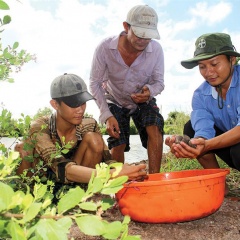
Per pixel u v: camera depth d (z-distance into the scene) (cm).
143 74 355
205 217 251
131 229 231
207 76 265
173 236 220
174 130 603
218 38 258
